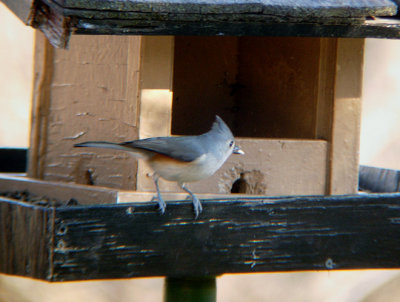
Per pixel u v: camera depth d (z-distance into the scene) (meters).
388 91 13.67
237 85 9.79
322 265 6.97
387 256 7.13
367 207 7.08
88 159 7.96
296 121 8.72
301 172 8.00
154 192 7.49
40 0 6.05
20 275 6.14
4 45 13.47
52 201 7.48
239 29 6.43
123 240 6.27
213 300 7.68
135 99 7.64
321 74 8.20
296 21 6.45
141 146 6.62
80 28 5.96
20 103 13.19
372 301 11.98
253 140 7.84
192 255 6.55
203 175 6.98
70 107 8.04
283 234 6.86
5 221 6.22
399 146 13.23
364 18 6.55
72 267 6.05
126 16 5.93
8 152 10.05
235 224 6.71
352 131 8.12
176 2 5.96
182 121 9.60
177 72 9.56
